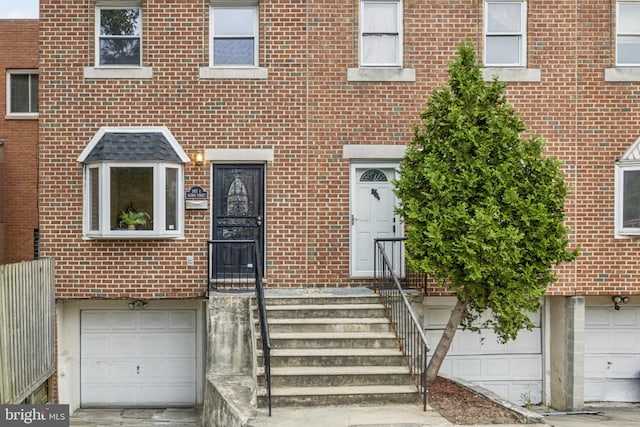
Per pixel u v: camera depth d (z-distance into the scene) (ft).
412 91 35.55
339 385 26.78
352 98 35.47
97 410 36.52
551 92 35.47
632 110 35.58
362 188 35.99
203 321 37.11
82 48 34.73
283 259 35.35
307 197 35.40
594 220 35.42
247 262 35.53
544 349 37.70
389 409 25.36
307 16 35.42
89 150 34.19
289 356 27.71
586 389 37.93
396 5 35.91
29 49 52.16
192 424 33.78
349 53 35.47
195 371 37.47
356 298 31.91
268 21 35.32
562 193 27.94
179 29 35.04
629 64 35.99
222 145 35.06
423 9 35.63
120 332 37.27
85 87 34.71
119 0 35.09
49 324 31.94
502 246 26.53
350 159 35.53
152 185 33.81
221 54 35.68
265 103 35.24
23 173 51.55
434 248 27.68
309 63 35.37
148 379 37.37
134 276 34.68
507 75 35.35
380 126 35.50
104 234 33.53
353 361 27.89
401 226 35.99
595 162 35.53
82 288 34.47
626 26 36.14
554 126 35.47
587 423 31.35
